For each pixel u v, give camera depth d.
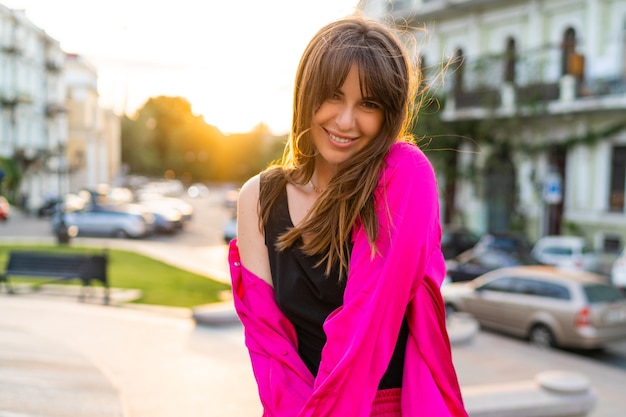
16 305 8.84
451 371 1.22
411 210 1.15
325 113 1.23
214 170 104.25
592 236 20.23
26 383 4.34
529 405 4.48
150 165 96.50
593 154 20.22
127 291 11.48
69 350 5.72
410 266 1.12
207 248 25.61
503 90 21.56
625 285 15.50
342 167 1.24
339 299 1.24
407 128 1.39
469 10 23.50
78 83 58.69
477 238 20.98
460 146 23.44
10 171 42.38
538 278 10.76
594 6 19.55
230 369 5.79
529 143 22.00
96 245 22.53
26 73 45.97
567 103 19.86
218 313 7.86
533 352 9.73
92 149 59.84
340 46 1.20
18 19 42.31
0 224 34.22
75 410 3.81
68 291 11.18
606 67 19.33
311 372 1.27
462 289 12.24
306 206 1.32
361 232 1.18
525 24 21.83
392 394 1.23
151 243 25.56
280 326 1.30
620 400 7.11
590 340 9.71
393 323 1.12
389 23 1.48
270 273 1.34
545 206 21.45
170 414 4.40
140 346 6.67
